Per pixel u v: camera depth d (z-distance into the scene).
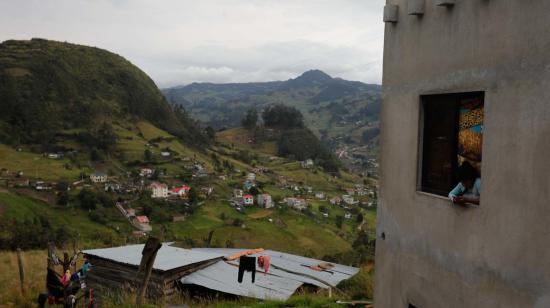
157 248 9.23
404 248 5.14
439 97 4.64
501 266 3.66
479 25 3.89
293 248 66.06
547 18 3.23
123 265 11.73
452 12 4.24
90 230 64.50
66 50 142.62
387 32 5.46
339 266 15.40
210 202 89.38
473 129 4.21
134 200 83.62
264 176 126.56
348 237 77.69
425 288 4.73
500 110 3.67
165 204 83.50
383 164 5.64
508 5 3.57
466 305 4.08
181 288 11.75
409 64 4.98
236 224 74.94
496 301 3.72
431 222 4.62
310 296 10.70
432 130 4.76
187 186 98.94
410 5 4.72
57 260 8.70
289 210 89.50
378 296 5.78
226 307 10.02
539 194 3.30
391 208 5.43
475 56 3.94
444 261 4.40
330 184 131.12
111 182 92.50
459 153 4.39
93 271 12.34
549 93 3.22
